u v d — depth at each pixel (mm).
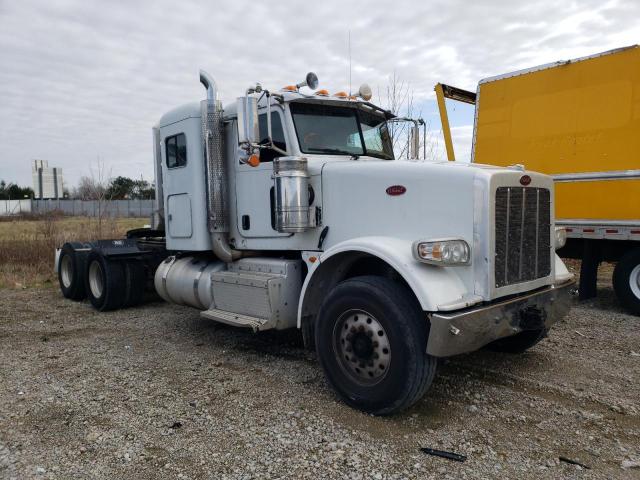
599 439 3453
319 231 4730
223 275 5359
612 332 6090
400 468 3115
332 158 5051
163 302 8523
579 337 5875
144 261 7977
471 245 3760
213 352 5598
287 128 4910
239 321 4953
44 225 18266
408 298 3703
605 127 7133
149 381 4680
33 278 11297
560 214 7629
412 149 5836
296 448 3379
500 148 8391
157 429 3688
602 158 7168
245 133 4555
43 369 5070
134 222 22984
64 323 7156
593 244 7637
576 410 3904
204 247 5738
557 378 4570
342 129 5277
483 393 4262
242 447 3406
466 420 3771
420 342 3590
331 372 4094
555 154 7684
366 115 5562
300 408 4020
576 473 3039
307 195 4637
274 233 5113
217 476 3064
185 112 5824
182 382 4645
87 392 4418
